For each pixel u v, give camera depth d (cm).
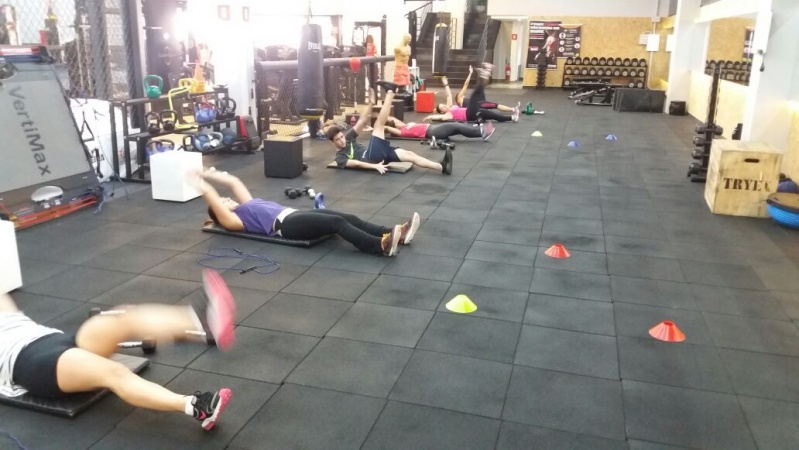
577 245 454
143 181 612
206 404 229
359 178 650
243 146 768
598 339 314
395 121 930
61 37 764
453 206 549
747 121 684
